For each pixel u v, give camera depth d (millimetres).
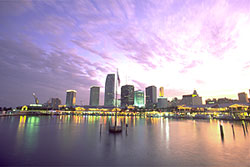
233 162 13320
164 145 19578
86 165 12578
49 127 38656
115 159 14117
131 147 18500
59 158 14227
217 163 13055
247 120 70375
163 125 48281
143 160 13875
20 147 17844
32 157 14398
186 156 15016
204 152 16391
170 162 13344
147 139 23500
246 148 18016
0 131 29969
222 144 20125
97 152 16297
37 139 22578
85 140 22375
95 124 48594
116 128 30422
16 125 41812
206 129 36812
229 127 41312
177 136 26359
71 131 31547
